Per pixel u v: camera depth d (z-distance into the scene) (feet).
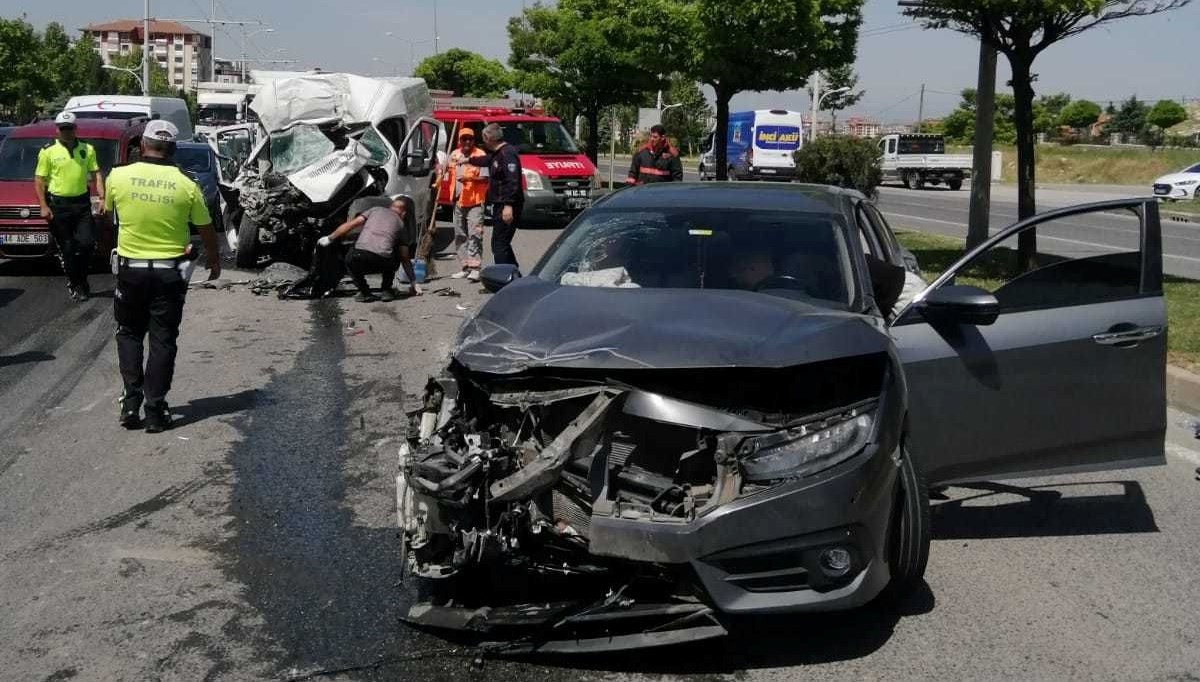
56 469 21.93
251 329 36.96
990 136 55.21
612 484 13.96
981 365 17.51
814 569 13.57
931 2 46.60
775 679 13.75
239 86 161.58
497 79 197.26
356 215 43.98
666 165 56.90
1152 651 14.74
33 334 36.65
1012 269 49.06
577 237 19.54
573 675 13.73
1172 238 78.69
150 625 15.07
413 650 14.30
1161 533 19.20
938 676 13.93
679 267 18.20
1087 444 18.04
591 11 104.58
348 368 31.17
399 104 55.62
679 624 14.05
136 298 24.11
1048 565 17.70
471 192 47.96
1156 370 18.06
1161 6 44.42
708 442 13.85
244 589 16.24
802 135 136.46
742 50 69.10
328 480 21.27
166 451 23.11
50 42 290.15
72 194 42.37
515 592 15.26
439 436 14.84
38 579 16.62
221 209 68.28
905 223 88.38
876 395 14.53
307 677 13.61
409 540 14.89
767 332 14.71
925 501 15.57
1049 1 42.39
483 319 16.26
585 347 14.35
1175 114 241.35
